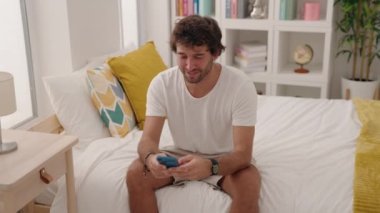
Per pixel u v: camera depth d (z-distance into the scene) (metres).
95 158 1.95
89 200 1.82
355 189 1.67
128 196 1.77
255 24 3.56
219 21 3.64
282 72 3.66
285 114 2.52
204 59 1.67
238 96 1.73
